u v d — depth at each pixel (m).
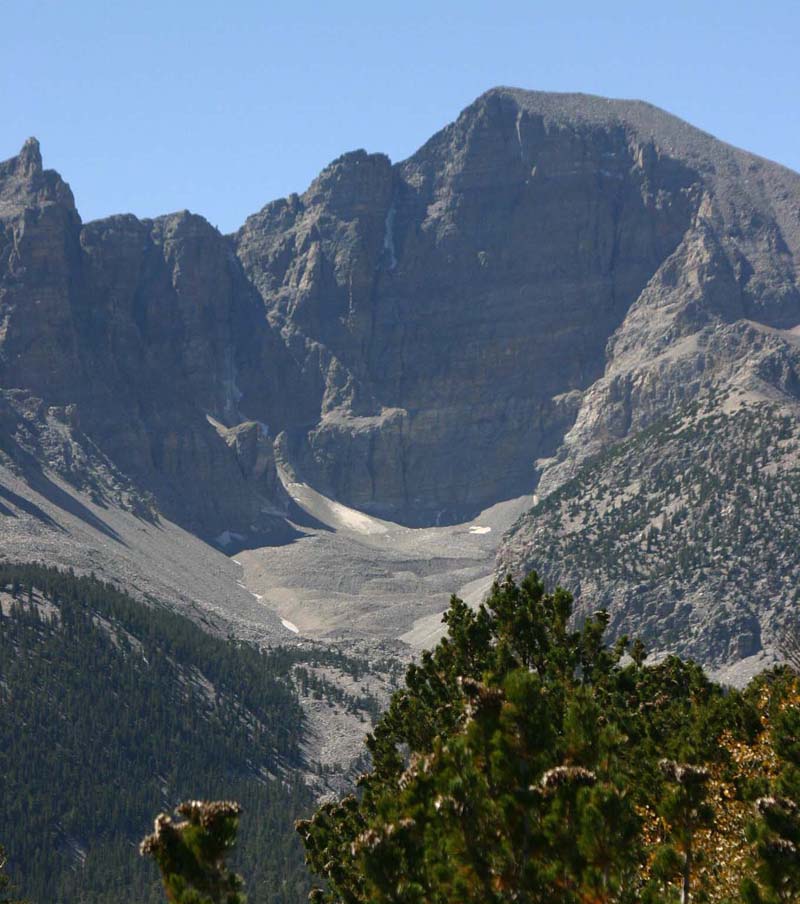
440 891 44.69
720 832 56.28
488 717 46.94
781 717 63.06
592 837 43.81
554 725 52.09
